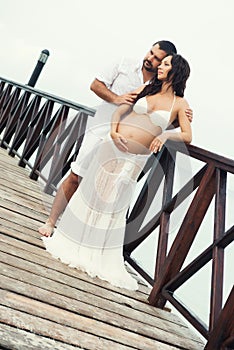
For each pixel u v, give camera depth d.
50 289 2.34
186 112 2.99
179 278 2.73
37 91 5.93
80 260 2.83
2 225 3.04
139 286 3.09
